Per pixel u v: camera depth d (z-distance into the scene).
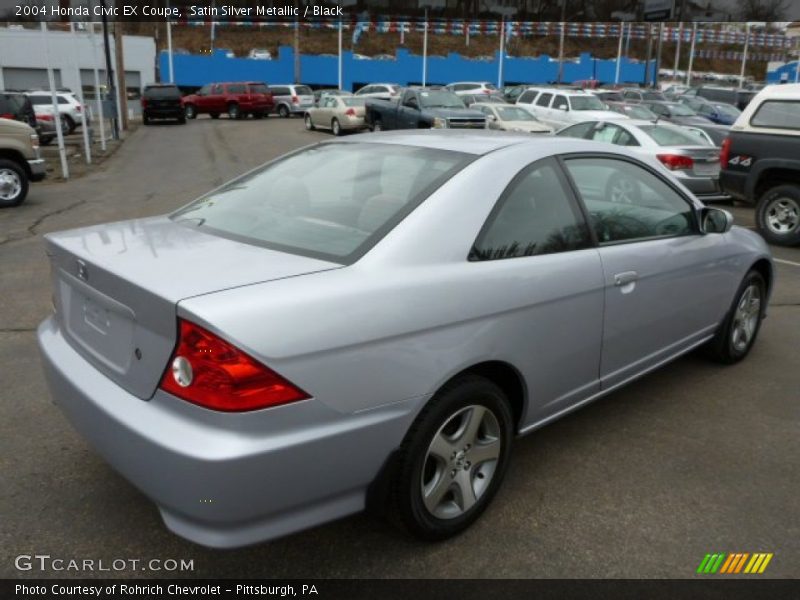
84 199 12.38
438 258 2.69
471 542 2.88
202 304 2.19
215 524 2.20
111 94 24.34
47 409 3.98
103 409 2.43
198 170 16.80
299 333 2.24
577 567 2.73
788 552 2.85
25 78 41.28
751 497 3.25
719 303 4.48
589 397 3.52
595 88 38.56
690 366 4.88
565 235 3.26
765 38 58.97
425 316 2.55
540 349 3.06
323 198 3.09
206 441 2.15
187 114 37.22
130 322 2.44
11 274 7.03
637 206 3.79
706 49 70.44
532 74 54.97
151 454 2.23
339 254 2.63
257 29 60.22
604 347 3.48
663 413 4.12
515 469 3.46
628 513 3.10
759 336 5.55
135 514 3.02
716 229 4.18
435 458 2.73
